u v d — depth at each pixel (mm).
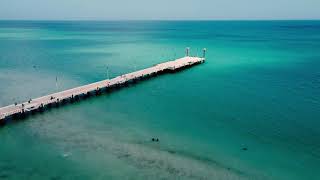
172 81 67125
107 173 30094
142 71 72375
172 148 35031
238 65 86125
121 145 35906
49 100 49656
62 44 146625
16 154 34062
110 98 54781
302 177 29172
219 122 42594
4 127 41500
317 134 38156
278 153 33656
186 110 47781
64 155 33688
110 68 82688
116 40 171500
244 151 34188
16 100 53406
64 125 42250
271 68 81312
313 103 50250
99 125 42156
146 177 29297
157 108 49031
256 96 54781
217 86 62312
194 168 30750
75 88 57094
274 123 41875
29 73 75438
